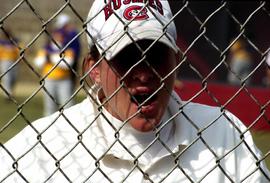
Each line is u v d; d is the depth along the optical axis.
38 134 5.73
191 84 29.59
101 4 5.78
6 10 39.25
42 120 6.30
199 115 6.31
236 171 6.13
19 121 27.59
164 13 5.79
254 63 33.44
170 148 6.09
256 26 34.41
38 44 44.38
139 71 5.60
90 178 5.99
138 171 6.00
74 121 6.19
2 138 19.83
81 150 6.06
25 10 48.03
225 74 31.28
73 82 28.00
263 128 24.97
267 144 23.30
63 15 29.53
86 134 6.10
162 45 5.64
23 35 47.56
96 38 5.70
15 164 5.77
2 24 5.28
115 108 5.79
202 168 6.09
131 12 5.67
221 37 32.97
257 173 6.10
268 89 29.00
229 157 6.16
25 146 6.14
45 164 6.07
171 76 5.73
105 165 6.03
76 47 25.27
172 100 6.19
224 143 6.21
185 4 5.59
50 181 6.01
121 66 5.61
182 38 32.09
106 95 5.77
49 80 27.98
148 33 5.57
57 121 6.22
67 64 5.55
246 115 29.02
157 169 6.04
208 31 33.00
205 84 5.76
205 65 31.75
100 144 6.05
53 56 28.05
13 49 39.34
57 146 6.11
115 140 5.79
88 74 5.70
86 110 6.18
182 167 6.09
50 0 46.53
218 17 32.91
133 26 5.59
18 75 45.59
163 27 5.60
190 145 5.86
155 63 5.65
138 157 5.84
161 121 6.07
